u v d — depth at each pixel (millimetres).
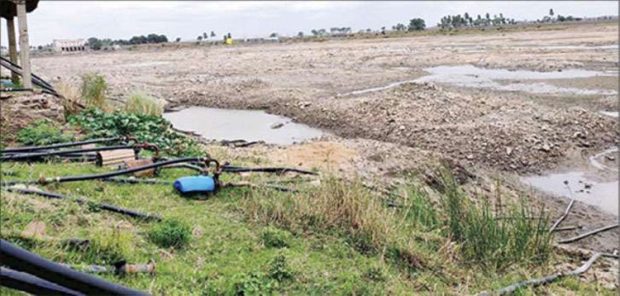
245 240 5469
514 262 5871
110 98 15156
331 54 40406
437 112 14594
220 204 6414
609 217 8797
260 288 4531
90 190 6430
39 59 50156
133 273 4434
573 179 10586
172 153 8945
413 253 5473
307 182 7590
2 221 5035
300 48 51969
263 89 21547
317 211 5973
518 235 6215
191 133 13461
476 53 34844
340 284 4836
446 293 4980
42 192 5941
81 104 11047
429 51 39094
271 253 5250
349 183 6668
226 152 10031
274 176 8039
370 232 5719
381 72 27328
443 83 22422
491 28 71500
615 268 6594
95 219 5508
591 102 16734
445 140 12227
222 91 21438
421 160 10023
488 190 9539
